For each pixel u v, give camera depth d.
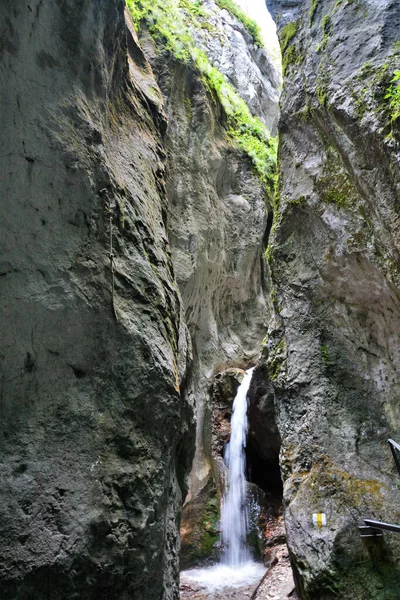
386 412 5.07
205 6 16.28
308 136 5.94
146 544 3.13
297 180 6.00
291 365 5.76
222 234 10.63
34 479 2.65
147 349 3.51
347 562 4.45
